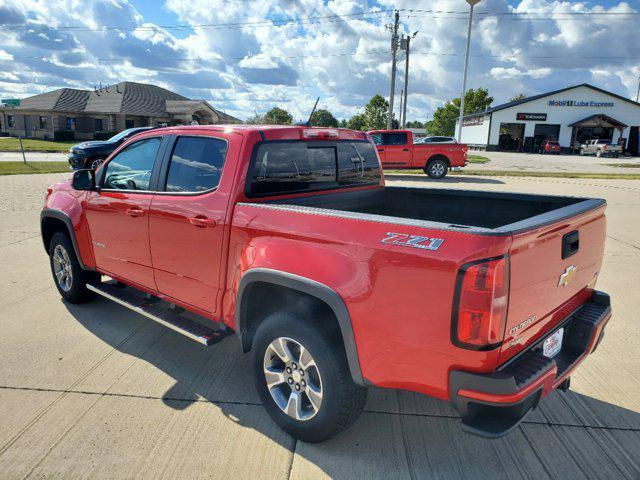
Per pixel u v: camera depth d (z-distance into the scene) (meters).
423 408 3.27
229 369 3.75
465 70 26.88
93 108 49.19
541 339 2.50
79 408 3.20
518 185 16.64
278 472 2.64
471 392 2.11
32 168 18.94
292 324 2.69
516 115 46.38
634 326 4.57
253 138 3.11
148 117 49.56
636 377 3.67
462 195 3.87
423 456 2.79
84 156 17.12
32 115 49.31
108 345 4.11
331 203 3.71
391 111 32.69
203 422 3.07
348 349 2.45
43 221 4.89
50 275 5.92
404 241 2.24
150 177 3.66
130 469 2.65
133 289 5.16
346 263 2.43
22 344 4.10
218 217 3.09
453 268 2.07
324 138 3.66
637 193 14.50
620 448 2.87
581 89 45.16
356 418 2.71
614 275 6.11
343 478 2.61
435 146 18.84
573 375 3.70
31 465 2.67
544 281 2.37
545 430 3.03
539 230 2.21
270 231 2.79
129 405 3.24
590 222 2.85
